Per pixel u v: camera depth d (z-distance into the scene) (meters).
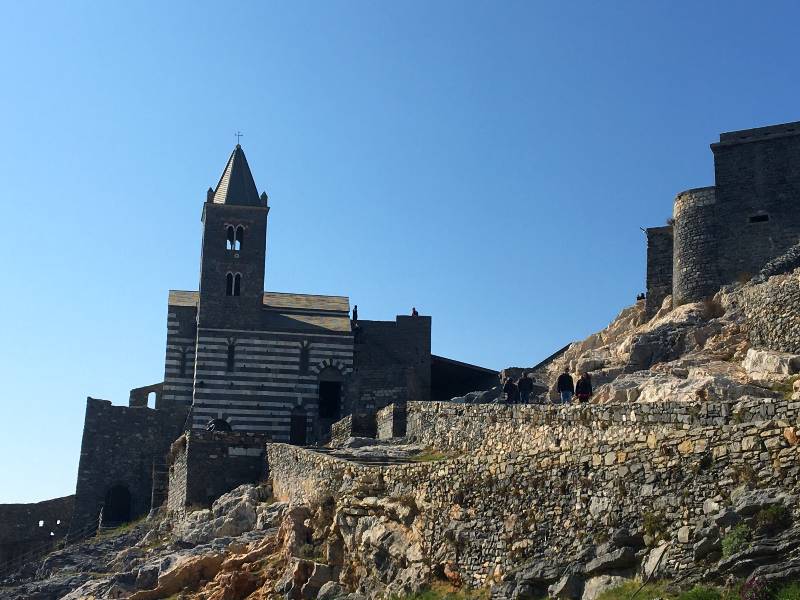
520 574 33.94
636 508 31.17
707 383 47.25
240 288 92.31
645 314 70.19
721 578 27.84
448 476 39.09
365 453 55.09
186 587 50.84
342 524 44.34
